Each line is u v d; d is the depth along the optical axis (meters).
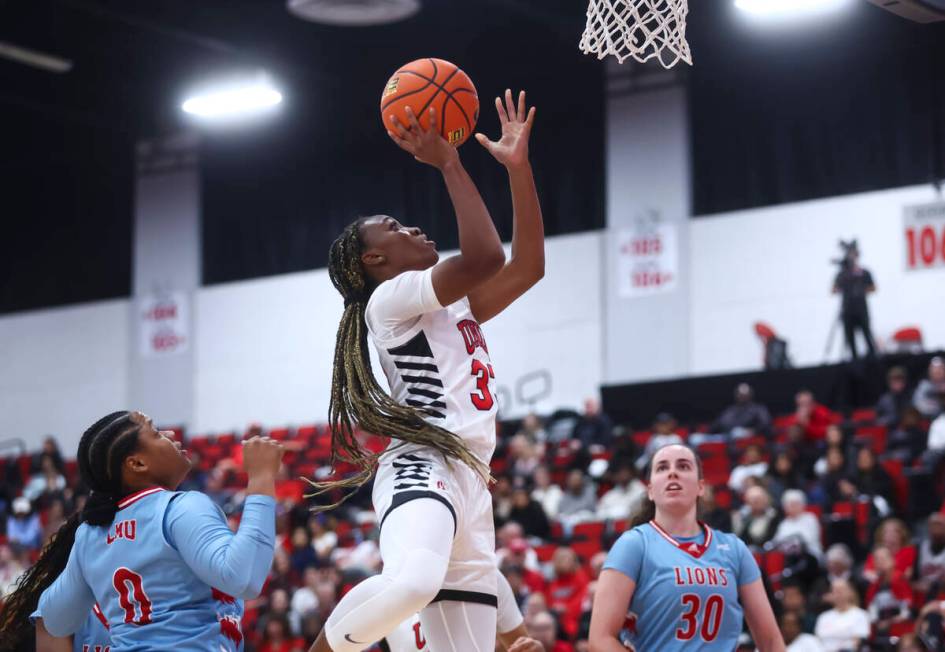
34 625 4.42
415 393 4.04
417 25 19.98
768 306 18.98
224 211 23.77
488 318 4.32
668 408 18.02
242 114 22.39
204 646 3.76
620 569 4.89
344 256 4.21
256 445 3.93
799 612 10.43
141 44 19.97
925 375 16.23
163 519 3.82
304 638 12.07
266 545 3.76
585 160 21.20
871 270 18.28
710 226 19.58
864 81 19.23
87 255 24.92
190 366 23.31
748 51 19.62
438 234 22.06
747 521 12.53
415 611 3.70
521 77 21.16
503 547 13.25
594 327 20.25
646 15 5.27
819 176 19.48
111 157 24.47
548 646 10.26
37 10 19.17
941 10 6.42
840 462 13.58
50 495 18.41
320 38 20.03
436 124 3.99
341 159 22.98
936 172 18.62
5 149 24.27
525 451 16.53
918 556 11.14
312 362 22.30
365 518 15.70
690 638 4.86
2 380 24.91
